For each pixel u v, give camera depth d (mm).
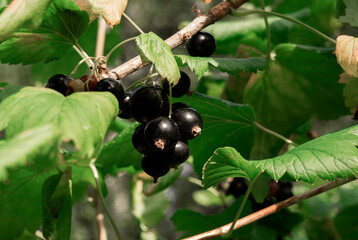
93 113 278
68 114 274
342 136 307
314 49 364
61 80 301
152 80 312
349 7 339
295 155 305
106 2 305
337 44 319
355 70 314
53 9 308
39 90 285
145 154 303
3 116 278
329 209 523
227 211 370
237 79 381
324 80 377
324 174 296
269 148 382
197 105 341
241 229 364
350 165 295
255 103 385
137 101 298
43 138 260
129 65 310
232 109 340
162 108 299
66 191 305
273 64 375
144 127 301
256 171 307
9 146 259
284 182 375
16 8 282
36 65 403
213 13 322
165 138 292
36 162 260
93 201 374
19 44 317
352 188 557
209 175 312
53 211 306
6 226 318
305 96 383
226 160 305
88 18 310
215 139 358
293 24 408
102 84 298
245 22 414
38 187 319
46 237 308
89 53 401
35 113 275
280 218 385
